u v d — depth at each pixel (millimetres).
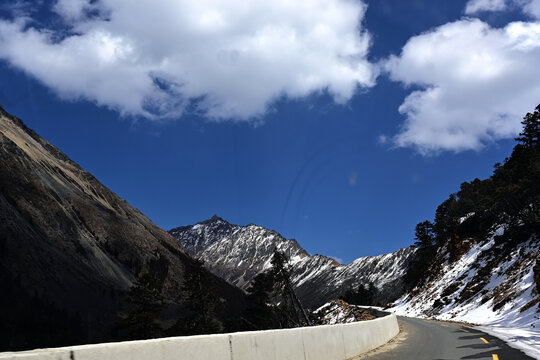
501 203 74125
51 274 144625
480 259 70875
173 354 6363
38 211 190500
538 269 38969
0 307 107438
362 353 14812
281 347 9492
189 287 60500
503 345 15562
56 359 4715
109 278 180750
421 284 92188
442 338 19969
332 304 80625
